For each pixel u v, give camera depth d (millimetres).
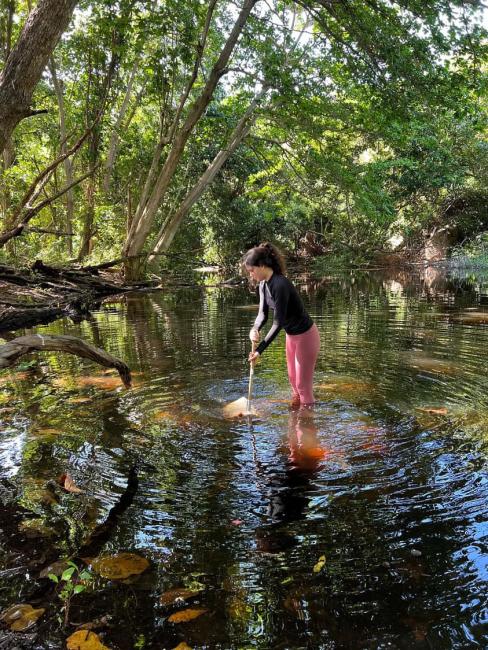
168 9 11883
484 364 5441
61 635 1722
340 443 3350
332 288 14969
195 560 2113
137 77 17938
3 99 5930
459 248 24734
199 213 23766
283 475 2885
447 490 2668
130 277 15469
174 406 4152
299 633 1723
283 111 13641
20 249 16953
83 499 2611
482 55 9906
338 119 14062
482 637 1690
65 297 11164
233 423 3760
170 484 2781
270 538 2262
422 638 1692
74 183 10508
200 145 19703
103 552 2166
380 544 2205
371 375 5062
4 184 17547
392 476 2848
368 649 1651
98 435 3510
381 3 10758
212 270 24688
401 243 26562
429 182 22188
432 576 1992
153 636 1713
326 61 12656
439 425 3648
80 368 5488
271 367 5488
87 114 13633
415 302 11109
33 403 4242
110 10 11672
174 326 8328
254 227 25562
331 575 2008
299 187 22172
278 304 4113
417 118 12023
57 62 17312
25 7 14812
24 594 1918
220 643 1684
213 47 16344
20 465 3016
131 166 19812
